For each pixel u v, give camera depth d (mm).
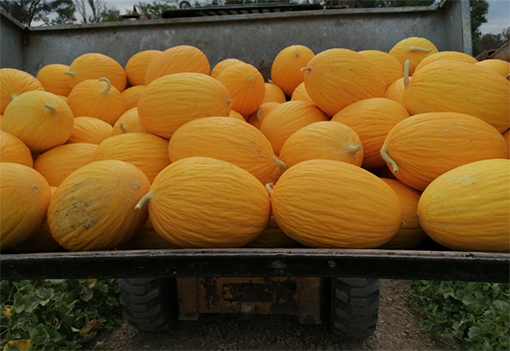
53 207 1901
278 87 4246
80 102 3531
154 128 2488
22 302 3416
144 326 3283
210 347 3463
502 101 2164
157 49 5316
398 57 4449
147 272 1576
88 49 5367
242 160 2133
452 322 3748
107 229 1845
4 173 1884
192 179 1759
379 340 3564
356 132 2438
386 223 1735
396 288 4438
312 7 6016
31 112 2555
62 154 2605
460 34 4543
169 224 1767
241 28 5219
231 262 1532
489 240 1610
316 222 1720
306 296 3021
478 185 1641
